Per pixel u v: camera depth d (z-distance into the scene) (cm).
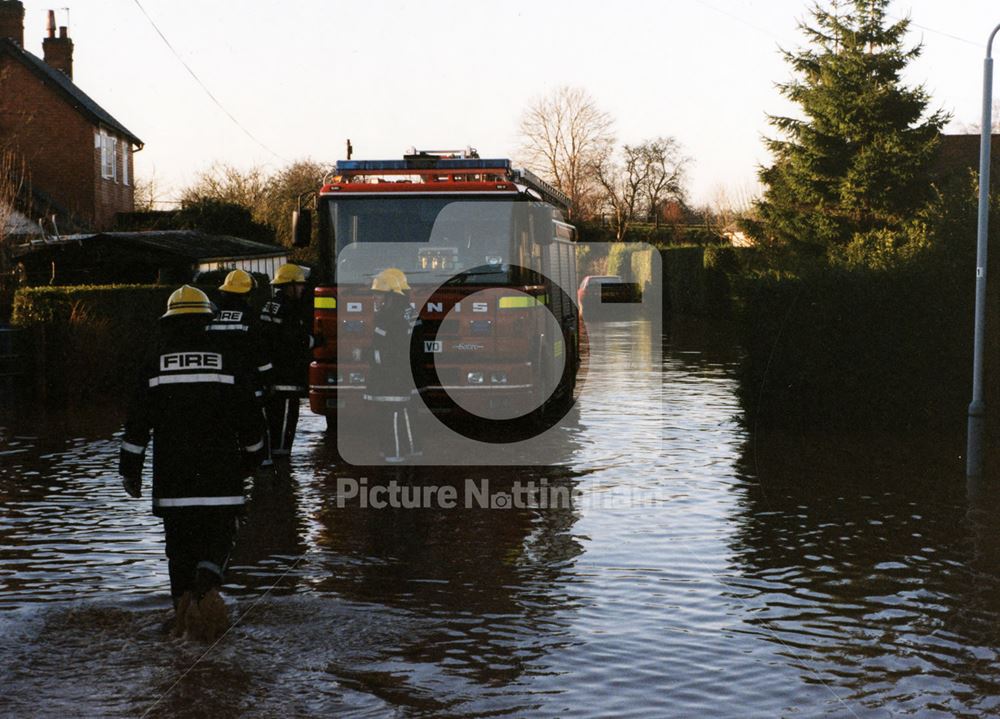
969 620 676
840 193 3553
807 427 1475
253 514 964
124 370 1909
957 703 545
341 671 582
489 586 744
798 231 3638
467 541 869
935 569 791
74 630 643
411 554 828
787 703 543
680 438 1386
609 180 8050
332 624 657
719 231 5900
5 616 668
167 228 4447
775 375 1499
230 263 3475
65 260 2956
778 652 617
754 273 1686
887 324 1447
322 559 812
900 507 993
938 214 1511
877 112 3484
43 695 545
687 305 4609
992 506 997
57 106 4134
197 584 632
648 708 536
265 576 765
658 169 7806
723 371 2298
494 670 586
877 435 1406
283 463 1216
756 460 1227
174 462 646
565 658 605
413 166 1370
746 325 1642
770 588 742
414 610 689
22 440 1358
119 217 4506
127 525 916
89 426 1484
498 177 1355
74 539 870
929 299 1433
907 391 1452
